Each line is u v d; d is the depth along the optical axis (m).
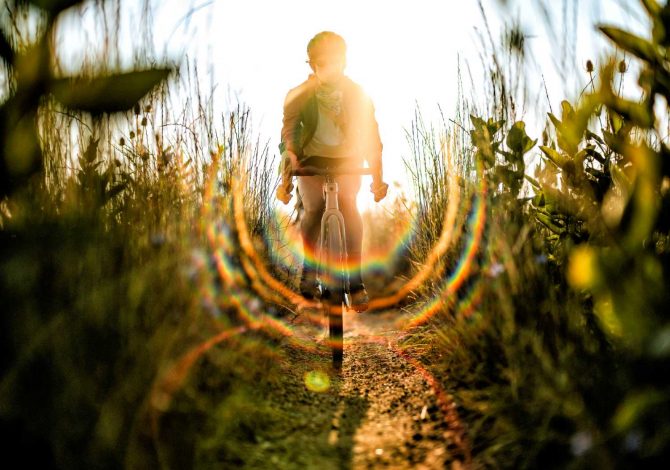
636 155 1.48
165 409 1.48
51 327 1.33
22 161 1.45
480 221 2.65
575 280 1.45
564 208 2.06
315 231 3.09
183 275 1.91
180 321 1.71
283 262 3.49
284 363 2.72
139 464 1.37
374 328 3.93
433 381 2.40
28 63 1.29
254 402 2.01
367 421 2.06
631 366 1.41
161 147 2.41
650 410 1.28
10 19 1.42
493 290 2.26
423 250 3.55
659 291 1.38
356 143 3.08
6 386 1.27
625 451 1.29
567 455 1.49
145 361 1.50
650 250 1.62
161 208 2.21
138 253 1.87
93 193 1.93
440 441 1.81
